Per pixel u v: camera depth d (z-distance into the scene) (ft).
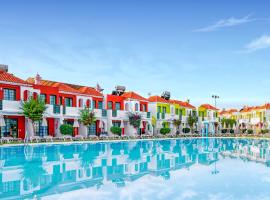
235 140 177.47
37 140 118.21
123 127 173.17
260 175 56.49
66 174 57.82
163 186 47.39
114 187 46.70
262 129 244.42
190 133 225.15
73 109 144.87
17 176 55.42
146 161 78.48
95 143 130.93
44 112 126.00
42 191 44.04
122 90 198.49
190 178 53.78
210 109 266.16
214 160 80.53
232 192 43.50
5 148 100.01
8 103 117.80
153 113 205.46
